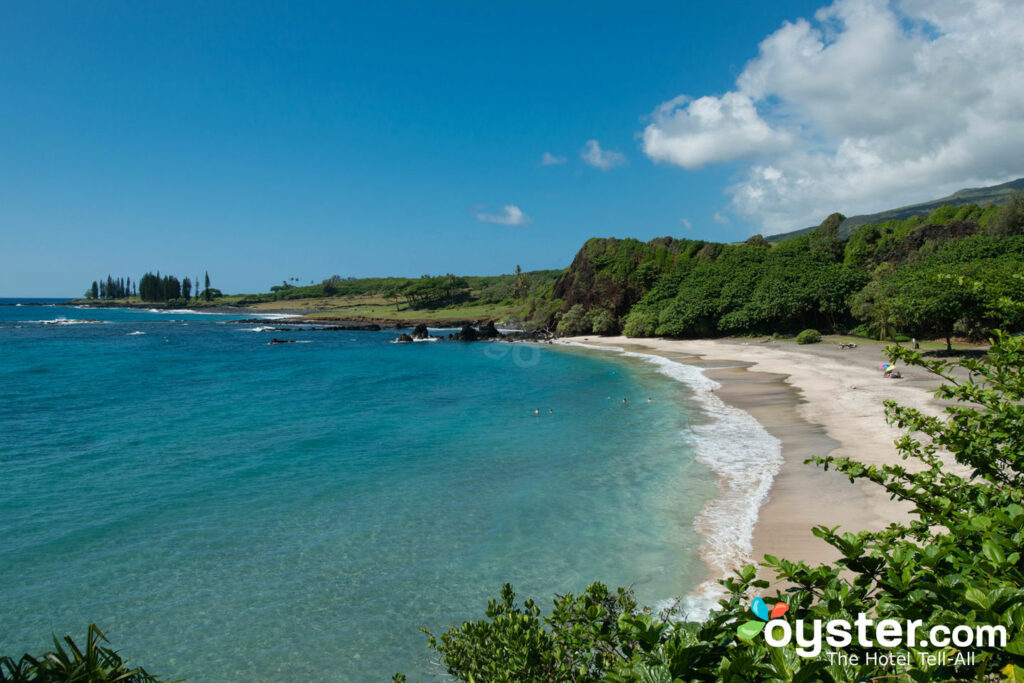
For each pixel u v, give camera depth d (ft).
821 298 203.00
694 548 42.04
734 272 250.57
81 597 37.50
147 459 69.77
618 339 263.08
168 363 185.47
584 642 14.44
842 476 53.93
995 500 12.66
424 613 35.19
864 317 189.06
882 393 92.68
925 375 106.73
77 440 80.02
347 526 48.47
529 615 17.13
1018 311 14.49
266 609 35.88
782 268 234.79
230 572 40.65
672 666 8.54
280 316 578.66
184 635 33.37
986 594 8.16
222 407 106.11
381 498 55.11
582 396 114.32
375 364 184.03
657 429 81.35
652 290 284.61
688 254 305.12
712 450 67.87
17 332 327.26
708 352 192.44
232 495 56.44
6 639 33.12
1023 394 13.16
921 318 128.26
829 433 71.05
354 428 86.89
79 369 166.81
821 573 9.98
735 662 7.85
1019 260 124.26
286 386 133.80
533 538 45.09
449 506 52.54
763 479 55.77
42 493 57.21
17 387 131.44
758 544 41.81
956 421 14.05
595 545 43.39
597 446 72.95
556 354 211.20
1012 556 8.84
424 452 72.13
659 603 34.83
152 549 44.39
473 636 17.47
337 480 60.90
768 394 103.96
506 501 53.47
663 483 56.70
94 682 13.14
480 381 140.87
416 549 43.75
